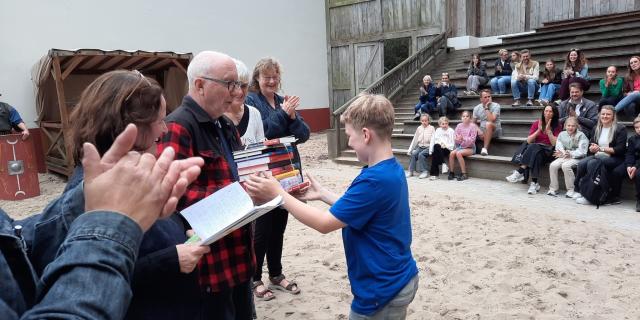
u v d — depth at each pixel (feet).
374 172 5.62
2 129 23.68
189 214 4.47
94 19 33.55
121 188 2.44
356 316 5.92
